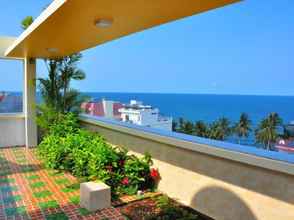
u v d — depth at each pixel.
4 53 6.79
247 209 2.84
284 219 2.51
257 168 2.73
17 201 3.66
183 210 3.41
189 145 3.46
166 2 2.92
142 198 3.79
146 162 4.22
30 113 7.03
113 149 4.50
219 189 3.15
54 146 5.29
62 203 3.61
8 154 6.33
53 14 3.25
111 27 3.95
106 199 3.48
